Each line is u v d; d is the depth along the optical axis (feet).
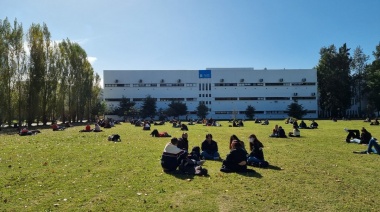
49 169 39.06
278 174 36.65
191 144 71.51
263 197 27.17
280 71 370.73
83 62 246.68
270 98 369.09
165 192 28.73
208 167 41.65
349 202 25.85
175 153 38.09
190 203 25.54
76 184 31.55
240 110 368.27
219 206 24.82
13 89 163.02
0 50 151.74
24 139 82.74
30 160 45.68
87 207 24.48
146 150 58.90
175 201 26.07
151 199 26.58
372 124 163.32
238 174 36.73
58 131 120.26
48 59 184.14
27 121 170.40
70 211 23.59
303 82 369.91
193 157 44.86
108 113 346.13
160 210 23.85
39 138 85.40
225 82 369.09
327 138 86.33
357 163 44.42
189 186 30.91
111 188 30.12
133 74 365.40
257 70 370.32
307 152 56.59
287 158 49.26
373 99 317.63
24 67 166.81
